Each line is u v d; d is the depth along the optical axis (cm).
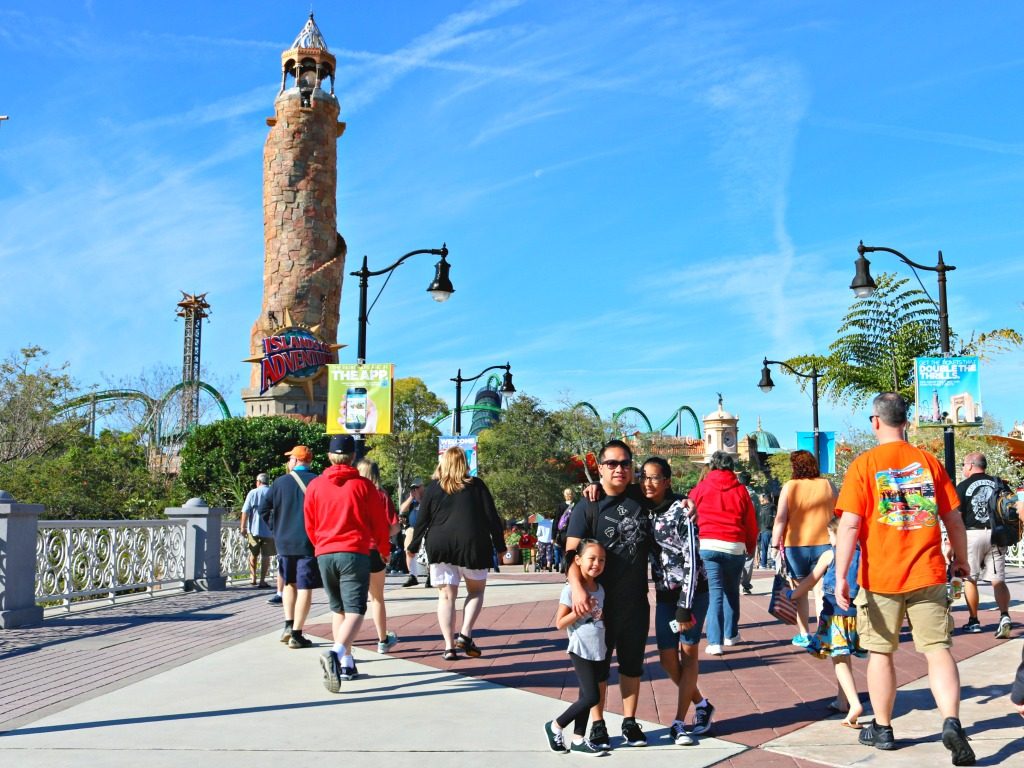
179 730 573
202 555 1570
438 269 1719
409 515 1628
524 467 5756
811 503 845
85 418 3572
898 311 3148
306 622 1106
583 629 524
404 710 629
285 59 5006
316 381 4744
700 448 8644
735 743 546
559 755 520
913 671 764
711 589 873
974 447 2748
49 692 693
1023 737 540
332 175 4975
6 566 1062
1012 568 2131
